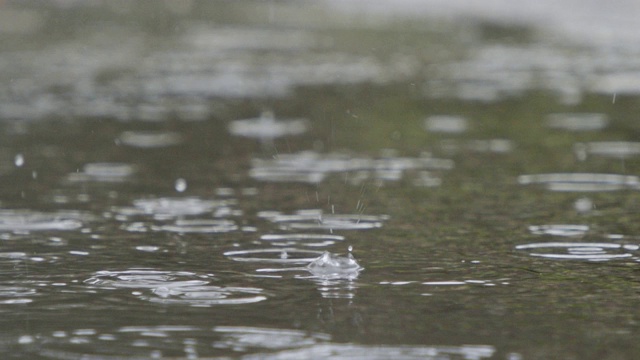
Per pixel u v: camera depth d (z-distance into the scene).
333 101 24.67
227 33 44.81
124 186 14.98
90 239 11.47
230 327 8.04
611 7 48.56
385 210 13.17
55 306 8.70
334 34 43.97
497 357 7.28
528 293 9.08
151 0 68.06
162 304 8.73
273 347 7.53
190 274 9.84
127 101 24.86
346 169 16.42
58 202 13.77
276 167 16.59
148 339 7.73
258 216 12.83
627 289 9.20
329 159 17.38
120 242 11.30
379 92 26.11
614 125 20.52
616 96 24.67
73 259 10.50
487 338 7.73
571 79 28.03
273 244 11.20
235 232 11.85
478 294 9.05
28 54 36.50
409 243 11.21
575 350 7.43
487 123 21.28
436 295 9.02
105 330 7.97
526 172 15.91
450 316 8.34
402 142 19.12
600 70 29.84
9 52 37.22
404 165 16.70
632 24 42.59
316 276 9.73
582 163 16.59
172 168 16.52
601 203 13.45
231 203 13.71
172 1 67.38
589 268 10.02
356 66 32.16
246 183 15.26
